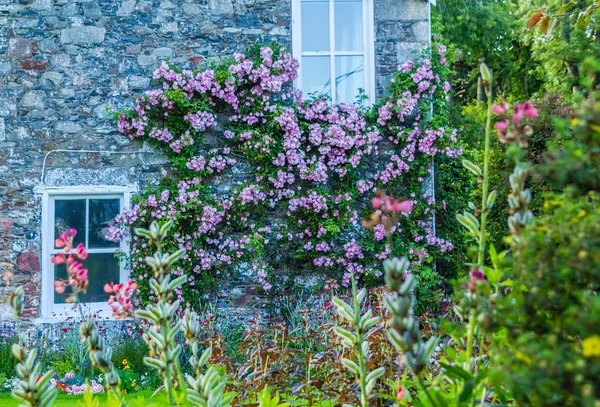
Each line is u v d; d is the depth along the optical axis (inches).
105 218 364.8
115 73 366.3
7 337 349.1
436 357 168.2
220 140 366.0
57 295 359.3
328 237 359.3
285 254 364.5
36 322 351.6
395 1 371.2
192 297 354.6
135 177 363.6
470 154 489.4
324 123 364.8
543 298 81.0
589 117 82.7
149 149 365.1
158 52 367.9
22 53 364.5
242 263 362.6
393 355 163.9
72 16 366.9
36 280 356.2
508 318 83.8
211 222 354.6
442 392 112.8
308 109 360.8
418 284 351.6
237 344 337.1
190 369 316.2
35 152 361.4
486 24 783.1
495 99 838.5
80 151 362.9
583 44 709.9
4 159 359.9
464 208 432.1
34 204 359.6
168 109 358.9
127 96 366.0
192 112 357.7
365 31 371.9
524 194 94.4
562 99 442.0
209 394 108.9
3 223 357.4
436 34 510.6
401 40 370.9
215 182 366.0
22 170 360.2
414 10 371.6
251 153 357.1
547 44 752.3
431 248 368.2
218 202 358.3
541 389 71.6
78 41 366.3
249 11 371.6
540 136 427.5
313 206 355.6
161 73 361.4
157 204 355.6
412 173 365.7
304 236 363.6
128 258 357.4
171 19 369.4
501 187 450.6
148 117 362.3
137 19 368.8
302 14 374.3
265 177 362.6
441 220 422.3
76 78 365.4
